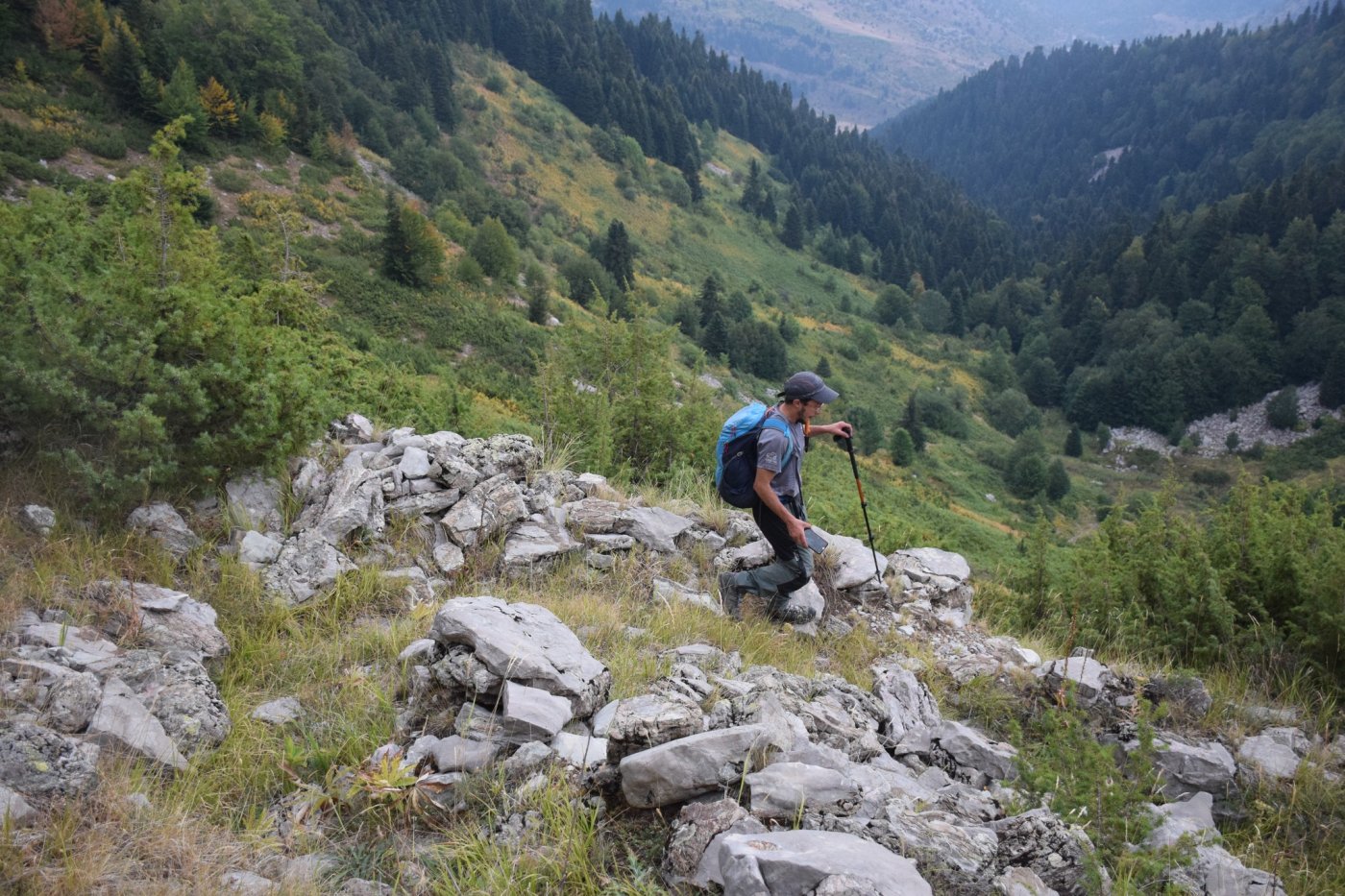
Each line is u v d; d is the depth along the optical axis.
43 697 3.00
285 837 2.79
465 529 5.50
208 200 62.62
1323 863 3.58
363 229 77.94
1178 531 6.92
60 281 4.50
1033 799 3.35
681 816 2.83
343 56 128.38
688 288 132.38
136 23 91.31
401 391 11.66
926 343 158.12
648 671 4.19
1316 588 5.59
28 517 4.16
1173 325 148.62
